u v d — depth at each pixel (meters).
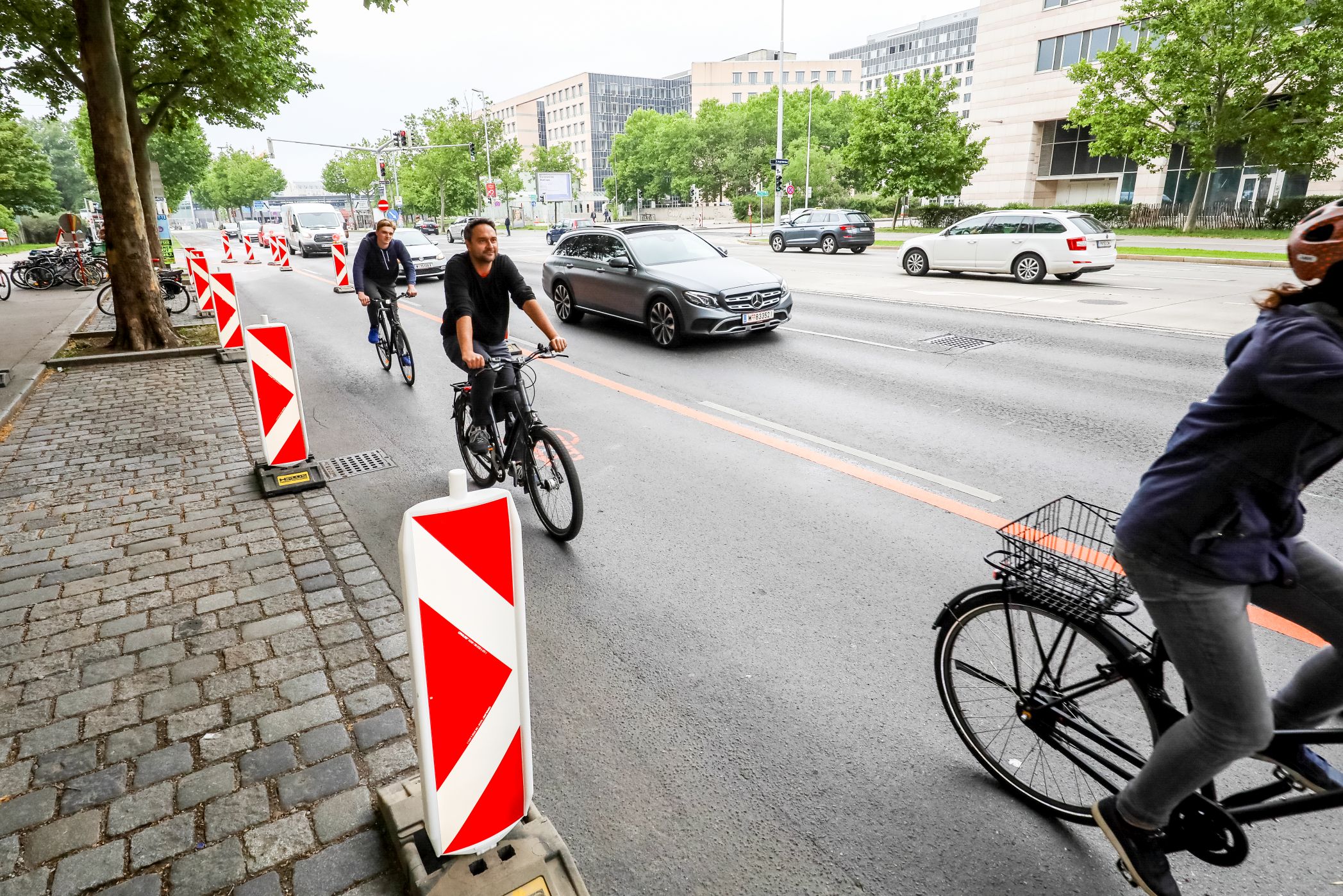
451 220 73.94
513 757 2.14
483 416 4.89
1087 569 2.25
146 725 3.00
